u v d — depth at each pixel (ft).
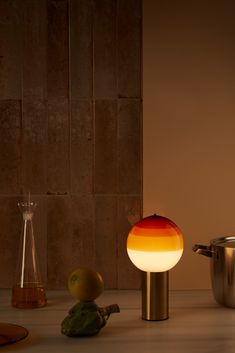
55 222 5.62
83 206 5.61
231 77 5.57
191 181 5.60
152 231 4.53
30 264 5.00
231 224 5.62
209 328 4.36
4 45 5.57
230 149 5.60
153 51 5.55
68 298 5.32
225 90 5.58
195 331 4.29
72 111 5.59
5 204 5.62
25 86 5.59
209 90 5.57
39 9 5.54
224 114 5.59
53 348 3.91
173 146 5.59
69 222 5.62
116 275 5.63
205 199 5.61
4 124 5.60
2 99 5.59
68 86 5.58
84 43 5.56
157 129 5.58
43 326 4.42
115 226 5.62
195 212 5.62
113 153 5.60
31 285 4.98
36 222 5.63
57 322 4.53
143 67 5.55
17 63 5.58
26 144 5.60
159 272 4.58
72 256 5.63
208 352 3.82
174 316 4.71
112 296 5.37
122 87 5.57
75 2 5.54
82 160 5.60
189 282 5.64
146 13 5.53
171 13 5.54
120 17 5.54
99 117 5.59
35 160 5.60
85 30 5.55
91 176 5.60
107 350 3.86
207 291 5.58
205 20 5.54
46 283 5.63
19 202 5.59
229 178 5.61
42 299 5.01
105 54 5.56
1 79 5.58
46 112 5.59
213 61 5.57
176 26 5.54
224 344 3.99
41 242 5.63
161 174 5.60
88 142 5.60
